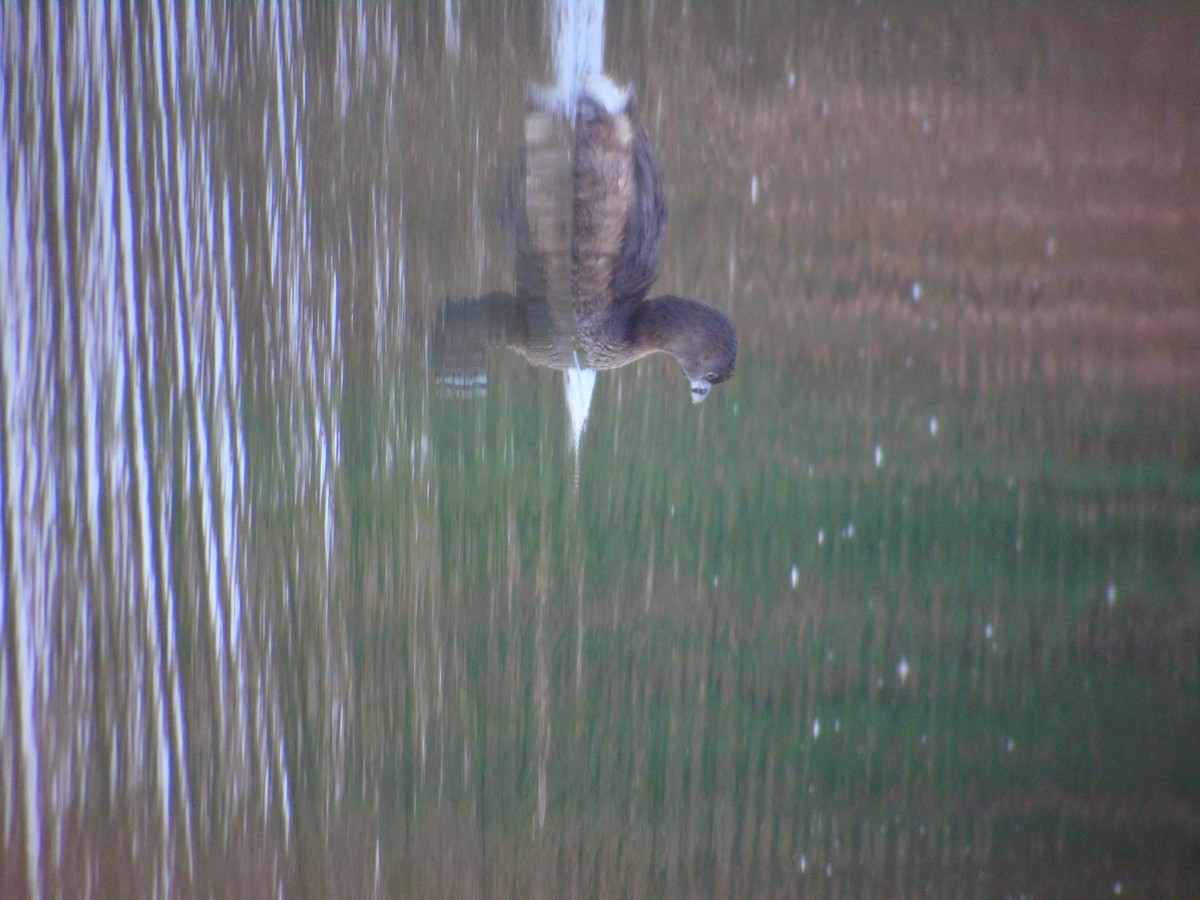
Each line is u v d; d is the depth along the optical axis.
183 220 5.27
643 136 8.20
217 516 5.20
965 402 11.14
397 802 5.83
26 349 4.66
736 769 8.01
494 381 7.10
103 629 4.70
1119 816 8.66
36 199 4.77
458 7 6.85
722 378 8.77
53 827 4.40
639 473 8.90
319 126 5.94
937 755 8.83
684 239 10.40
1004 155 11.93
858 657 9.19
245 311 5.48
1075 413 11.45
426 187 6.60
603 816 7.18
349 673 5.68
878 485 10.27
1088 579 10.46
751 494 9.55
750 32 10.77
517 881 6.42
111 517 4.80
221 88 5.49
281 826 5.15
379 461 6.07
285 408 5.57
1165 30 12.78
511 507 7.16
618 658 7.84
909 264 11.42
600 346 8.37
